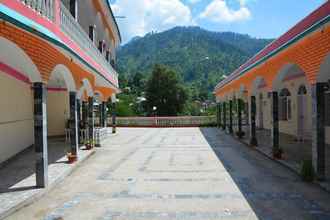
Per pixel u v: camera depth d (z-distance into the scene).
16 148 13.11
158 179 8.83
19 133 13.61
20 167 10.40
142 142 18.14
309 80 8.39
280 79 11.18
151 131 26.89
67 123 19.44
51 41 7.30
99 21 19.47
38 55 7.41
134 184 8.30
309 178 8.30
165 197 7.09
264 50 12.29
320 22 6.93
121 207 6.44
